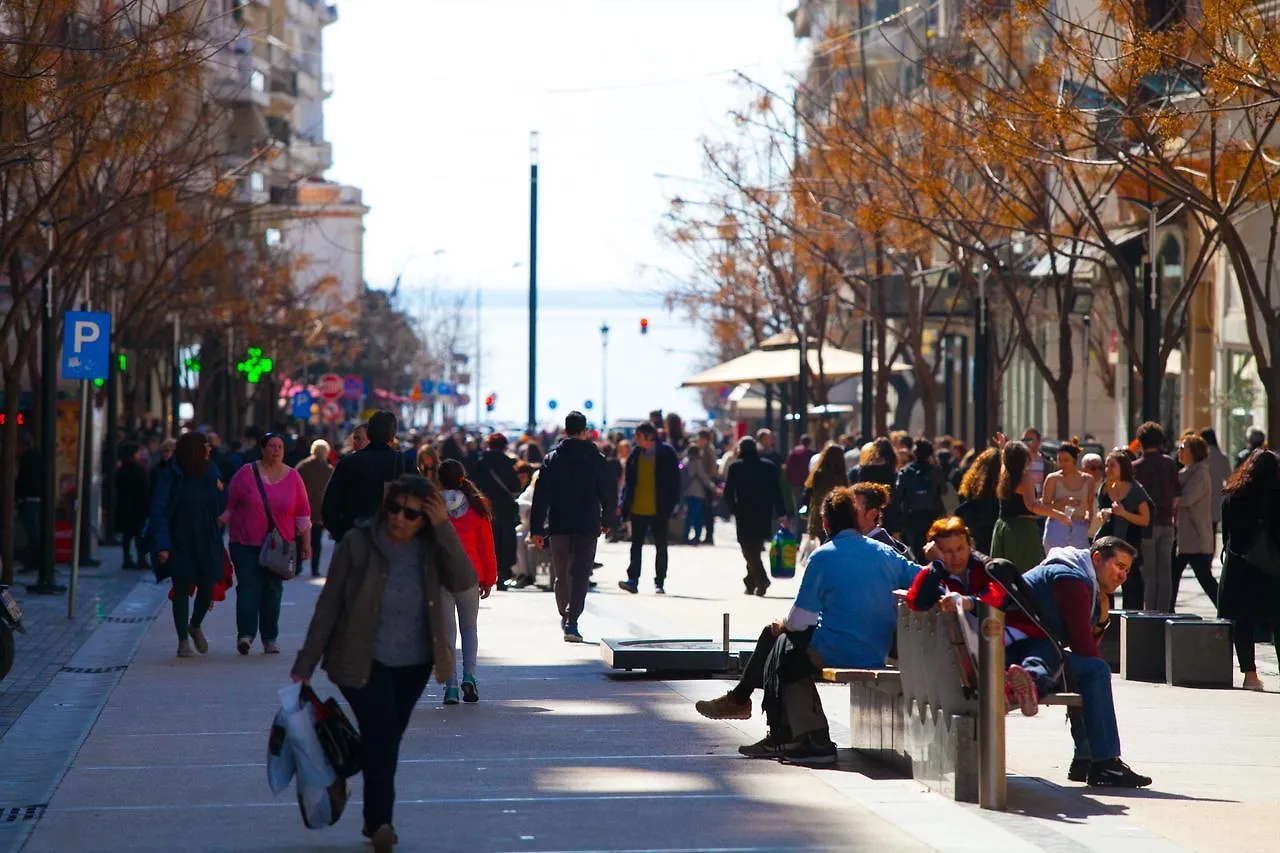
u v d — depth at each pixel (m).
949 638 16.42
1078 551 17.77
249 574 28.83
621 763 18.42
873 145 51.38
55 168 43.16
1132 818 15.64
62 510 50.50
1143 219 57.97
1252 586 25.30
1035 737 20.53
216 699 23.45
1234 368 60.16
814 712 18.53
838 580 18.50
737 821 15.35
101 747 19.52
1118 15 35.84
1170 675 25.44
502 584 42.81
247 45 119.19
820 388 66.94
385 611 14.47
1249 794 16.86
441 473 23.81
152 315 63.81
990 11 44.19
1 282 51.97
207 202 64.31
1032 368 88.00
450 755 18.91
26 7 30.86
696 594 41.91
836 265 63.50
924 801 16.34
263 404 99.62
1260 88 30.58
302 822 15.48
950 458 51.06
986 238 55.78
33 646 30.34
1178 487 32.16
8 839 14.74
